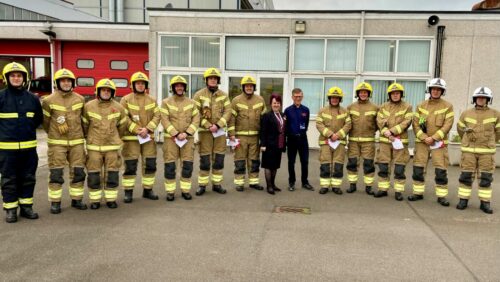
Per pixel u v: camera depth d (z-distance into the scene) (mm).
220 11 11305
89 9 22203
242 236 4641
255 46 11383
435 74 10578
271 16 11180
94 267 3768
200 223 5086
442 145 6141
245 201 6195
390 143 6492
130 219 5199
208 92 6512
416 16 10617
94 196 5609
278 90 11406
